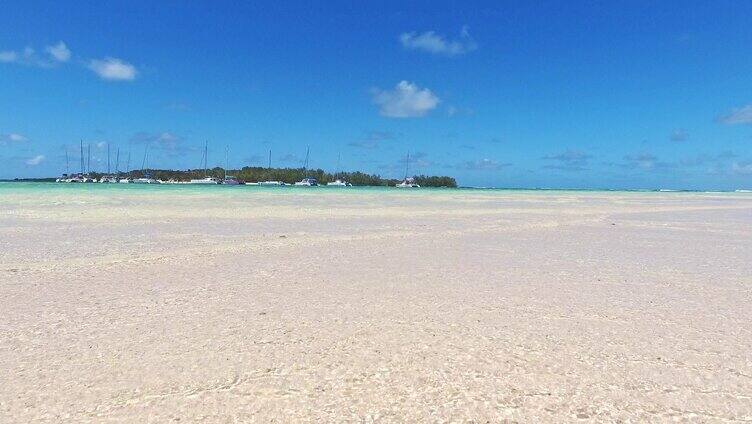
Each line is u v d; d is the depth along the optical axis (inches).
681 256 470.0
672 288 329.7
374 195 2100.1
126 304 277.1
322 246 509.4
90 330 231.3
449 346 216.1
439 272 377.7
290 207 1104.8
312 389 174.2
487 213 1035.3
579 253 482.6
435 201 1589.6
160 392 170.1
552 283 341.7
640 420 155.9
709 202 1942.7
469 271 383.2
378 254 462.9
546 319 256.2
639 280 354.9
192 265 397.1
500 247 519.5
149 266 390.0
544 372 189.9
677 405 165.5
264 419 153.9
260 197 1587.1
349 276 360.2
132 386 174.2
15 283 324.8
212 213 889.5
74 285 322.3
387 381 181.2
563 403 166.1
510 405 164.4
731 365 197.8
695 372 191.0
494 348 214.2
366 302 286.5
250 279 346.6
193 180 5236.2
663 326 246.2
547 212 1110.4
